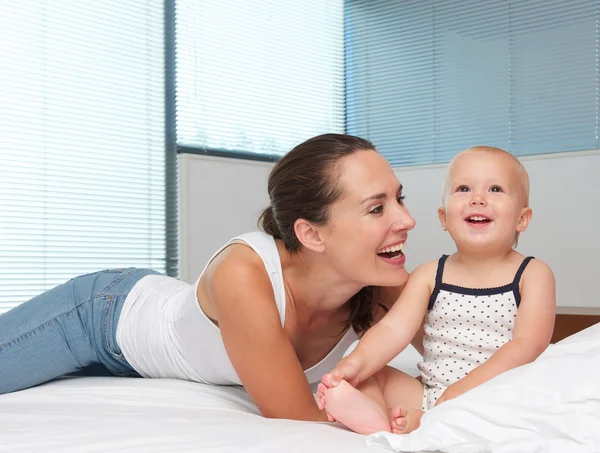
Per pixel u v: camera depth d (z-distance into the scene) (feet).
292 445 2.95
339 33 18.89
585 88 15.46
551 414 2.75
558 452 2.68
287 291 4.57
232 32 15.75
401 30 18.17
